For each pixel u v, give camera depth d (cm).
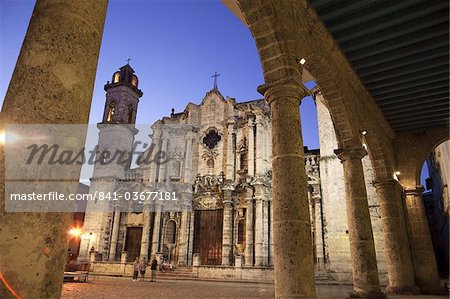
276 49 661
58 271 243
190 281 2178
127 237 3192
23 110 252
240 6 682
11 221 224
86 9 309
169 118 3500
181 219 3030
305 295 523
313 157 2641
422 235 1366
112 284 1716
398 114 1351
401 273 1187
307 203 600
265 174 2858
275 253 570
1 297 206
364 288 862
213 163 3219
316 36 827
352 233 927
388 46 940
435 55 962
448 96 1176
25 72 264
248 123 3072
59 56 277
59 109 265
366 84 1145
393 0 803
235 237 2791
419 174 1452
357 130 999
